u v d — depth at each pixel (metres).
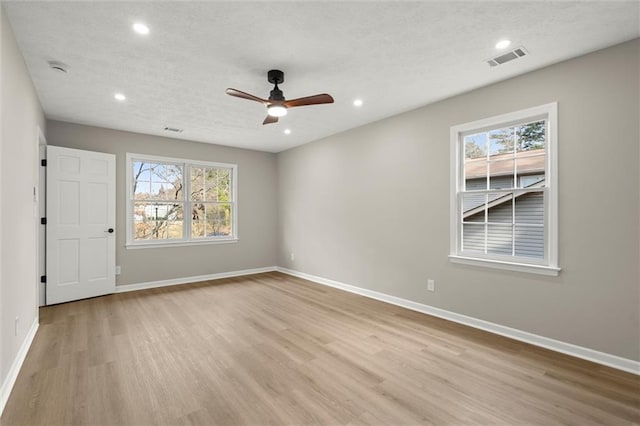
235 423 1.81
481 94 3.25
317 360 2.58
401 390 2.14
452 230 3.50
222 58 2.64
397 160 4.11
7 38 2.07
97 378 2.29
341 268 5.00
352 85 3.20
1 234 1.94
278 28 2.23
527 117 2.94
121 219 4.81
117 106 3.77
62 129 4.35
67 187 4.20
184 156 5.44
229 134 5.10
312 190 5.60
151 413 1.89
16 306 2.36
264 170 6.43
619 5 1.96
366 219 4.56
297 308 3.98
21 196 2.52
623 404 1.98
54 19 2.10
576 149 2.62
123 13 2.04
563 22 2.15
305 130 4.88
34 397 2.05
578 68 2.62
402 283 4.05
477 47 2.48
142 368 2.44
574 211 2.64
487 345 2.86
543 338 2.81
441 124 3.61
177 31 2.25
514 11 2.04
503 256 3.12
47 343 2.89
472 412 1.91
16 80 2.34
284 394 2.10
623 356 2.41
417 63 2.75
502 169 3.17
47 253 4.05
